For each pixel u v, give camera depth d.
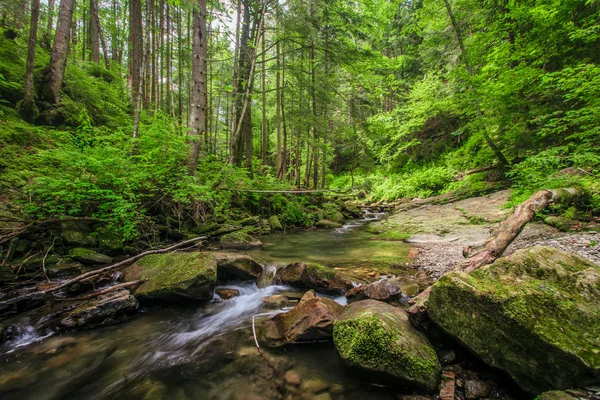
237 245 7.92
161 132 7.75
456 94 11.95
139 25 13.64
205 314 4.22
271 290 5.20
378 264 6.26
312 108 15.08
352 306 3.62
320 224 12.78
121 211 5.77
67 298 4.11
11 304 3.74
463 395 2.29
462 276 2.71
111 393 2.59
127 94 14.20
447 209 12.34
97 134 7.73
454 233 8.91
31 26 8.55
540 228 6.73
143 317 4.08
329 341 3.32
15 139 7.26
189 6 8.41
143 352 3.25
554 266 2.65
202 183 9.31
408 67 26.06
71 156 5.89
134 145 7.63
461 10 12.04
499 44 10.33
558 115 8.39
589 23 7.64
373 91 18.98
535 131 9.30
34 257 4.81
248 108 13.92
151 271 4.80
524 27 9.49
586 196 6.46
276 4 11.36
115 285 4.43
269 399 2.48
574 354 1.91
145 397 2.54
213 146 20.48
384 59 15.49
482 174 14.02
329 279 4.90
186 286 4.33
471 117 13.34
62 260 5.00
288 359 3.05
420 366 2.43
